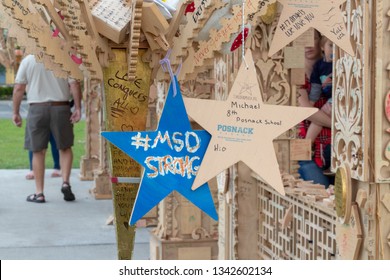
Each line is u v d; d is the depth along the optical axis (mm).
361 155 2826
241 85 2156
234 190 4527
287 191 3912
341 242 3059
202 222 5695
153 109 6465
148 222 7273
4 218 7539
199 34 2412
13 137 17469
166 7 2236
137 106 2287
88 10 2129
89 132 10188
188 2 2145
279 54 4426
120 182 2303
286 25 2426
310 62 5285
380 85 2758
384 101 2768
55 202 8500
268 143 2164
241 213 4551
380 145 2771
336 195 3047
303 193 3729
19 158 13398
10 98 32781
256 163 2158
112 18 2193
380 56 2752
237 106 2154
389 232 2834
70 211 7977
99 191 8766
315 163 5207
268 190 4297
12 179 10367
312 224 3664
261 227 4539
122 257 2359
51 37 2250
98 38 2199
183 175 2150
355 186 2943
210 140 2146
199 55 2385
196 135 2156
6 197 8828
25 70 8117
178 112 2141
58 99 8141
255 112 2160
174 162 2143
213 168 2143
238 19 2328
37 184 8484
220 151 2145
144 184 2125
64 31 2230
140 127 2293
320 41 5270
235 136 2154
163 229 5656
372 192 2830
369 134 2797
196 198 2162
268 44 4375
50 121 8234
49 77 8055
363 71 2787
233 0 2318
